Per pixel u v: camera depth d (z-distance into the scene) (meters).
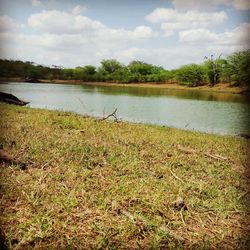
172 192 5.82
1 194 5.26
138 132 12.10
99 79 92.50
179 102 33.53
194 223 4.89
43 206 4.93
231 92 56.47
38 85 64.62
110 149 8.38
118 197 5.34
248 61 54.41
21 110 15.93
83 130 11.12
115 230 4.42
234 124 20.06
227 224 4.89
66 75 92.75
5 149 7.55
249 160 8.86
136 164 7.28
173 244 4.21
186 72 69.38
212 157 8.85
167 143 10.22
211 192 6.00
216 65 65.56
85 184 5.90
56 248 3.99
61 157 7.33
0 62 81.69
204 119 21.92
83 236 4.28
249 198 5.93
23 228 4.30
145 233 4.43
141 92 50.88
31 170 6.43
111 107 26.62
